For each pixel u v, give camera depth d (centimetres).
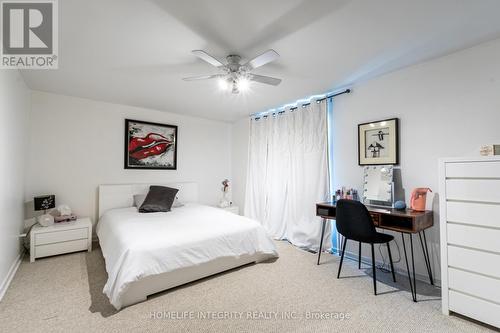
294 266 280
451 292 186
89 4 157
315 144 343
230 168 528
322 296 214
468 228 179
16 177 257
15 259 264
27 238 310
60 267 268
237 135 512
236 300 207
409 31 190
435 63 238
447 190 190
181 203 411
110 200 368
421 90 247
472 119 215
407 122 258
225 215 324
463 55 220
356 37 197
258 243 279
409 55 230
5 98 213
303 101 369
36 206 298
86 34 192
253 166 457
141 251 198
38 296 208
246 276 253
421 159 248
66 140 345
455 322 178
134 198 379
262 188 434
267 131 430
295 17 170
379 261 282
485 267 171
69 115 347
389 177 266
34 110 322
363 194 290
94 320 177
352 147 310
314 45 209
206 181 491
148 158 415
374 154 284
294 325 175
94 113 367
